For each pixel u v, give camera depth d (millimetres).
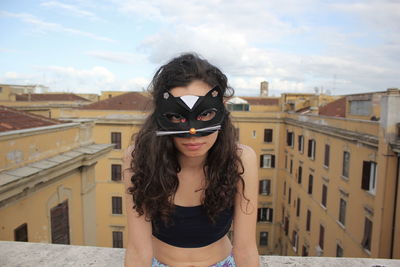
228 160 1578
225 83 1560
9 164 7684
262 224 31281
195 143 1445
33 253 2783
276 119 30172
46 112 32375
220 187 1561
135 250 1682
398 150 11305
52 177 8852
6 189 7027
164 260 1733
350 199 14984
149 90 1633
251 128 30656
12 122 9414
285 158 29750
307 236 21938
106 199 24875
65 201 9938
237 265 1723
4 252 2795
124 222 24719
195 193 1614
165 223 1639
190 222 1631
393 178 11742
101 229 24844
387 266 2578
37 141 8758
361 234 13781
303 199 23047
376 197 12438
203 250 1703
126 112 26719
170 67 1479
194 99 1416
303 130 23359
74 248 2869
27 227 8117
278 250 30938
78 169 10719
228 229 1754
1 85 34062
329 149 17891
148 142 1559
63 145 10109
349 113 17359
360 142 13977
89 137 12039
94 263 2629
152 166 1539
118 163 24844
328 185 17922
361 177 13820
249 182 1654
